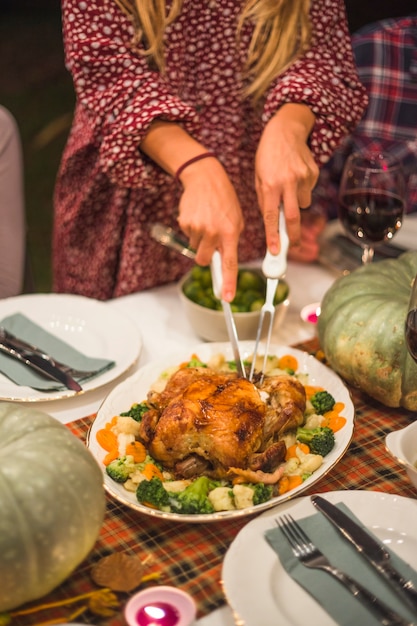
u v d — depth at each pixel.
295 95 2.04
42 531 1.09
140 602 1.13
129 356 1.85
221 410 1.42
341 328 1.72
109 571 1.23
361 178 2.00
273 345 1.83
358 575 1.18
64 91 7.54
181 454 1.42
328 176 2.94
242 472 1.36
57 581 1.14
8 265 2.43
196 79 2.25
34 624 1.15
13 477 1.11
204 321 1.92
